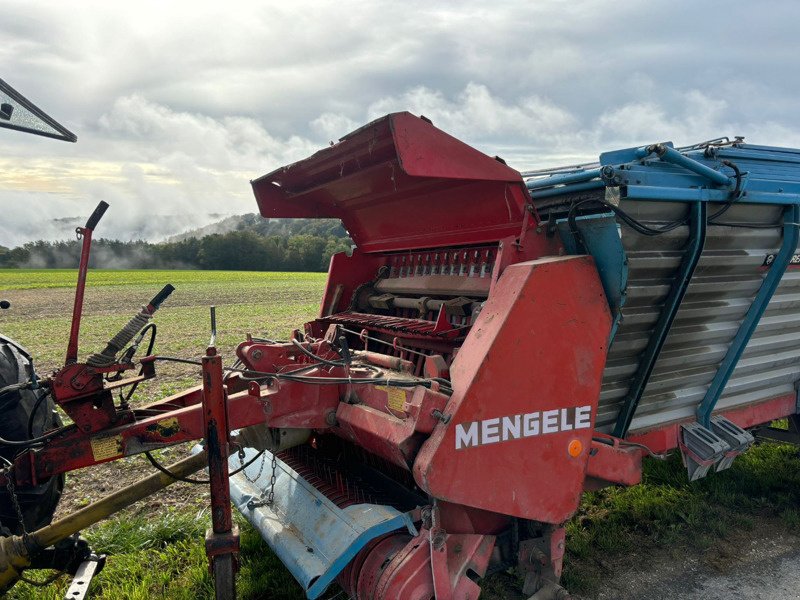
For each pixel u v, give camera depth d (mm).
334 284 5418
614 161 3543
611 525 4801
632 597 3932
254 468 4414
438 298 4668
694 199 3598
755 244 4098
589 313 3473
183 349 12656
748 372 4703
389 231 5102
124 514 4969
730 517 4938
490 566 3502
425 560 3070
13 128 3068
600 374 3539
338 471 4121
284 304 25516
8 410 3348
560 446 3430
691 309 3998
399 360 3787
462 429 3074
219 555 3008
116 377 3201
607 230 3418
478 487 3152
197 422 3156
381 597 2982
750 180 3895
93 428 3010
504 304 3277
